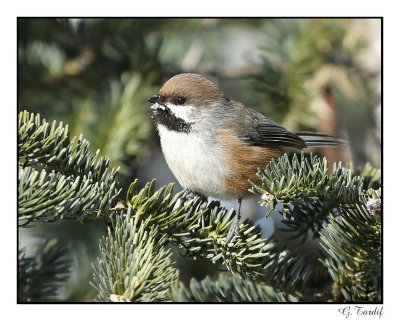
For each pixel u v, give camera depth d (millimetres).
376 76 10977
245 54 11695
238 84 12500
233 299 7648
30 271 7074
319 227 8039
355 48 11000
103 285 6160
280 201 7062
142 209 6844
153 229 6859
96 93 10734
